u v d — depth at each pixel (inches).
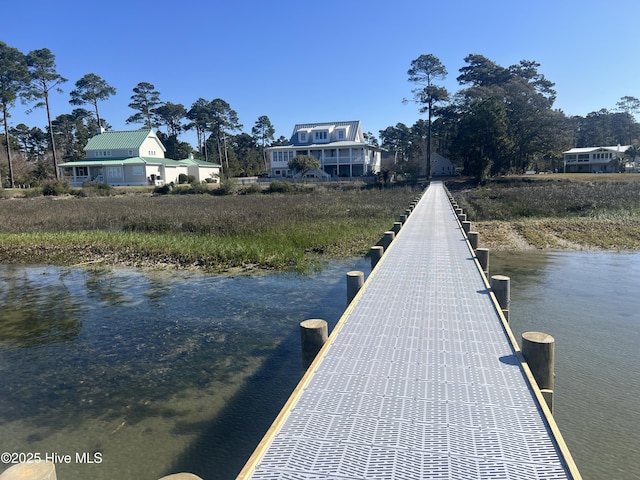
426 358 190.5
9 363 290.7
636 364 272.8
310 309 382.0
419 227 630.5
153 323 358.6
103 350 308.7
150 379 264.5
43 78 2148.1
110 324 359.6
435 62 2197.3
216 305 398.6
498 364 184.1
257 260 553.9
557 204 1010.1
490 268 540.1
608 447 192.4
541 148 1968.5
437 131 2645.2
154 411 229.3
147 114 3061.0
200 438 205.3
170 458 191.3
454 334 217.5
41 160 2824.8
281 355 292.8
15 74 1948.8
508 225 810.8
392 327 228.1
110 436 208.5
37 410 233.0
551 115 1881.2
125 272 537.6
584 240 696.4
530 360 176.2
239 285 461.4
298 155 2139.5
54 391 252.8
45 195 1659.7
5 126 2021.4
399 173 2426.2
